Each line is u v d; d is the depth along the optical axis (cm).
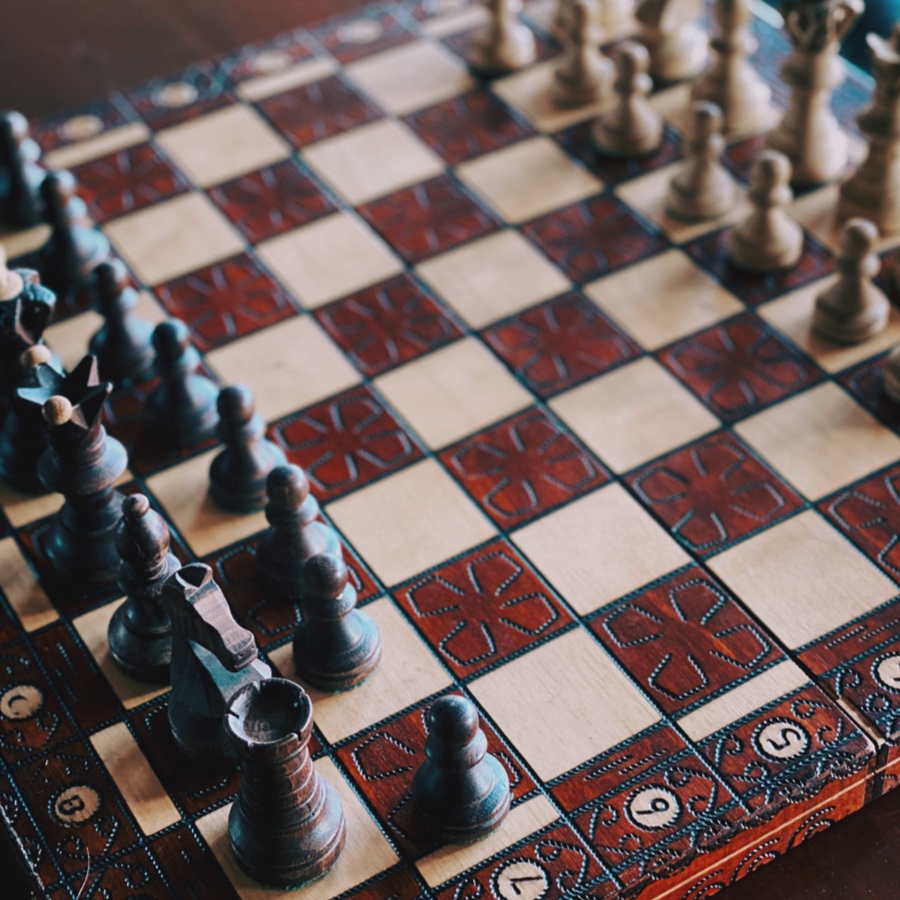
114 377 87
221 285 91
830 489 80
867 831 73
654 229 92
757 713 73
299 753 67
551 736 73
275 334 89
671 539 79
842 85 99
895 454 82
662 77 101
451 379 86
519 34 103
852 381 85
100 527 78
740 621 76
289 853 69
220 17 110
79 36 109
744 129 98
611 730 73
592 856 70
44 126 102
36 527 82
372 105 101
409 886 69
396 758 73
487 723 73
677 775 72
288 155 98
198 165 98
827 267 90
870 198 91
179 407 84
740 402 84
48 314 80
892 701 73
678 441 83
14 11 112
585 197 94
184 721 72
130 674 76
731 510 80
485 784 70
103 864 71
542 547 79
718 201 92
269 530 78
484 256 92
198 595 68
